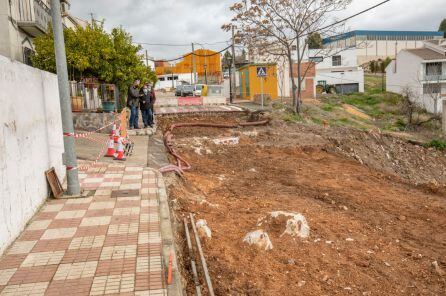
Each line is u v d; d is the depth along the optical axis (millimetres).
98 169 10055
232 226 7301
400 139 21781
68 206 7145
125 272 4723
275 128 20000
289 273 5672
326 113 32719
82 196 7711
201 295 4809
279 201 9492
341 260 6273
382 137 20797
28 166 6473
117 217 6562
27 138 6480
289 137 18125
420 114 37562
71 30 19453
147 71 23578
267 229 7066
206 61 64250
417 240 7602
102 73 19531
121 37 20516
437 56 46250
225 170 12781
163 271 4750
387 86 51812
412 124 33125
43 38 18484
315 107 35000
